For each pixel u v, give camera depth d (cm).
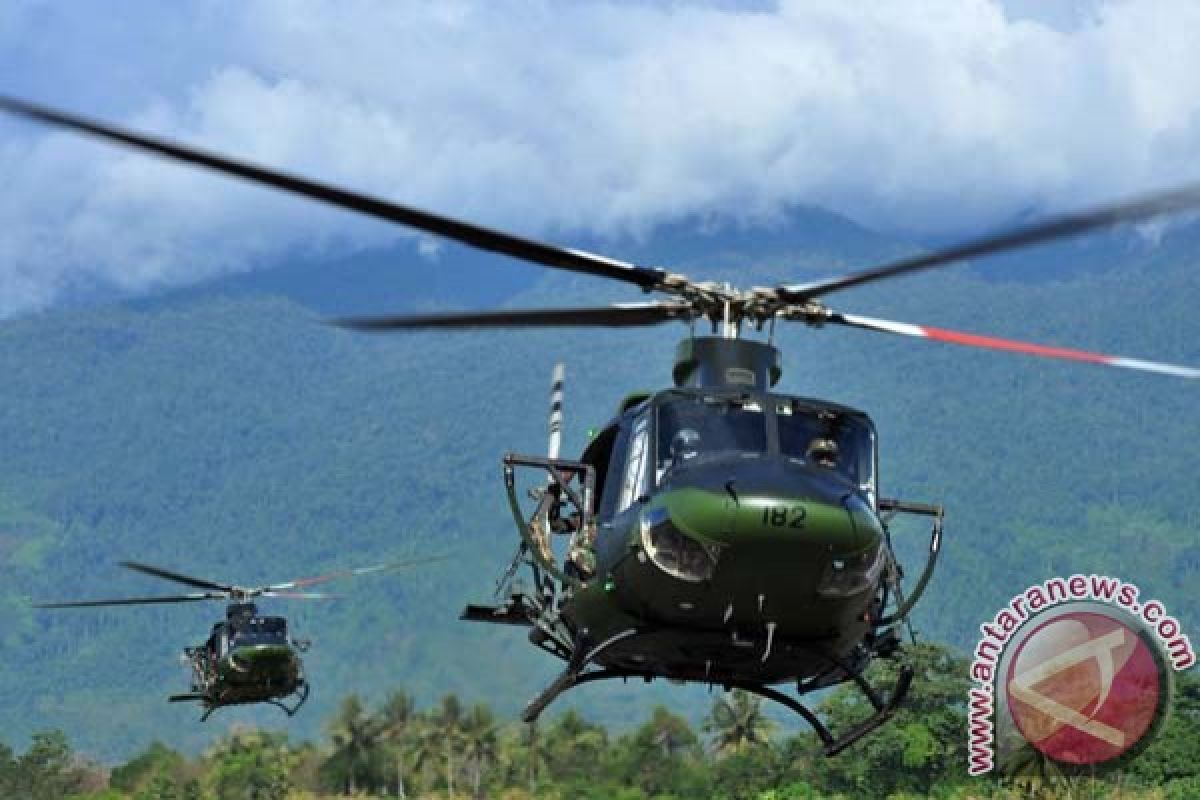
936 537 2827
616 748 17312
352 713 19925
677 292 2866
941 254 2503
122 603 7088
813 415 2794
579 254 2725
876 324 2886
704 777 15838
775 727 16300
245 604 8100
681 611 2631
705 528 2552
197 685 8294
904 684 2814
